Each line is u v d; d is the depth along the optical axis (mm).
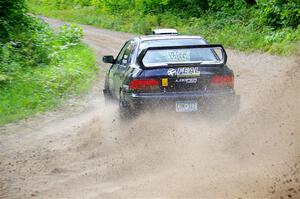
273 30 29312
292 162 7504
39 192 7414
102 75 21688
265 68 20062
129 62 10828
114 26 47844
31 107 14359
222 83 10016
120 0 53281
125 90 10055
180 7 47062
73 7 63969
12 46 21625
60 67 20734
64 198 7074
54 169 8461
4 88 15922
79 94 16656
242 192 6570
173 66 9852
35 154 9688
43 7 66312
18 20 24297
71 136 10992
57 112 13961
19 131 11867
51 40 28125
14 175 8391
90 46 34219
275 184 6715
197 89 9922
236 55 25688
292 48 23172
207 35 34312
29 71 18938
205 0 44500
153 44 10953
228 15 37688
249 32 30141
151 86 9789
